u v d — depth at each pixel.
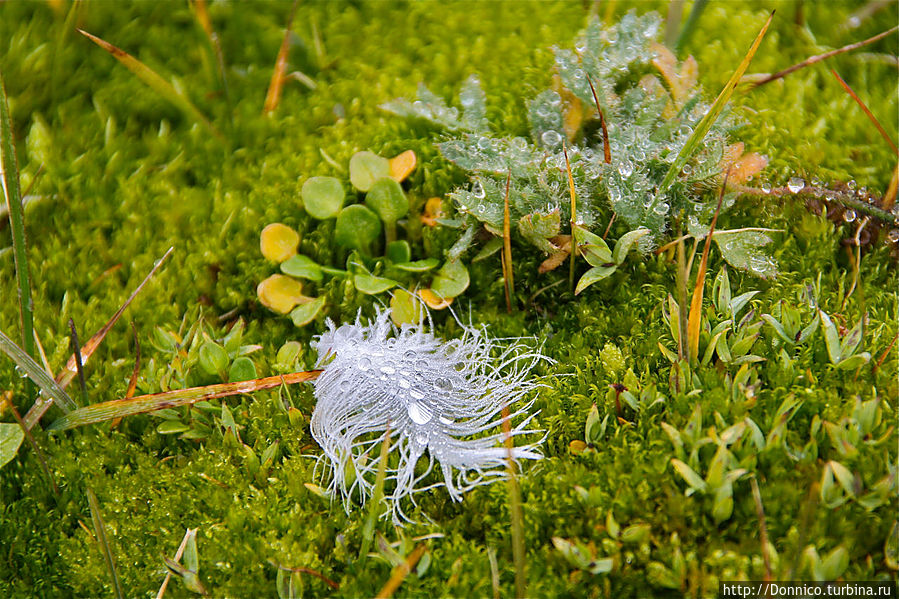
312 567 0.33
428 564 0.32
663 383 0.34
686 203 0.36
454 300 0.36
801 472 0.32
